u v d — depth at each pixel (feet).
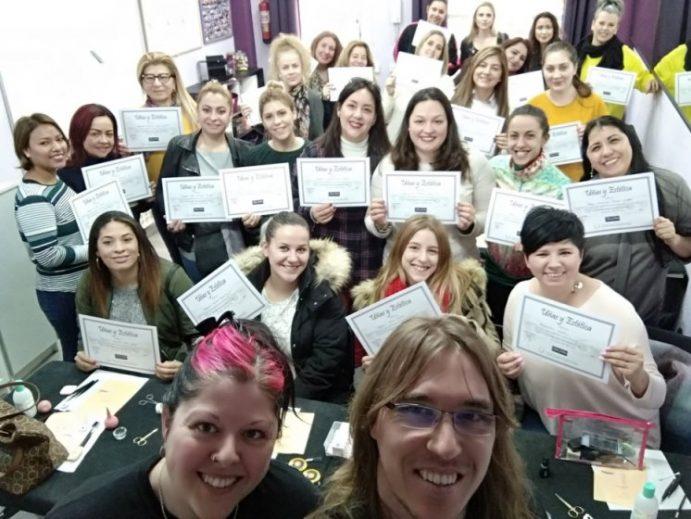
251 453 3.34
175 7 18.37
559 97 12.53
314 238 9.91
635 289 8.17
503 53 12.96
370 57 15.97
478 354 3.26
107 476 3.93
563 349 6.14
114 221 7.66
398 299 6.60
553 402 6.75
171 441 3.36
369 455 3.51
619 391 6.40
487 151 12.07
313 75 15.56
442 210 8.87
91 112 10.39
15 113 11.75
